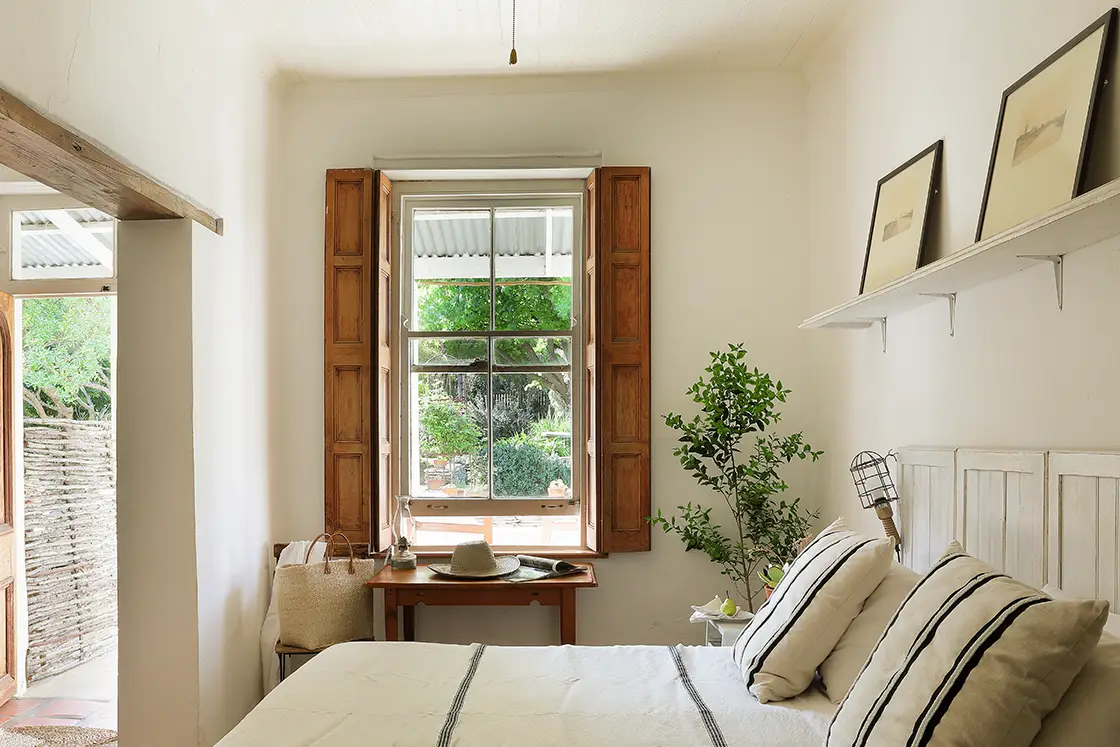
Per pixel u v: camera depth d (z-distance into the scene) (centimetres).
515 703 208
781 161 415
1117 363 185
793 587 234
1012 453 221
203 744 312
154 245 310
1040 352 215
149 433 309
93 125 246
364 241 407
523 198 434
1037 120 213
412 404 432
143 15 278
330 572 363
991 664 139
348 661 243
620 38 375
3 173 405
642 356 404
